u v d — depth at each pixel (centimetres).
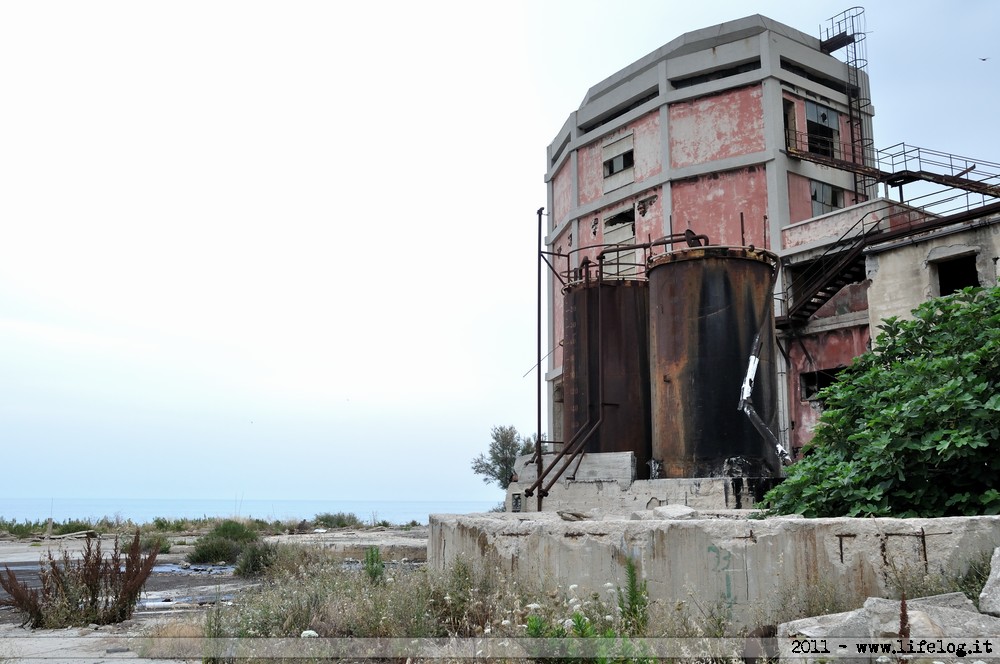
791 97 3641
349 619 812
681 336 1850
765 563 738
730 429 1775
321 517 4291
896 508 889
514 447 5556
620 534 805
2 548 2519
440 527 1108
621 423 2084
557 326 4409
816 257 3216
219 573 1745
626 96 4031
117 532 3191
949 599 616
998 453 850
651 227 3812
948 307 1044
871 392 1014
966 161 3256
